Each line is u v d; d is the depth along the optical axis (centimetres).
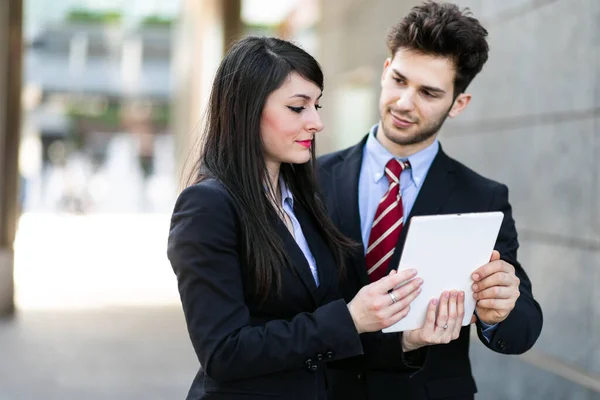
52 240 1375
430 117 212
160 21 2292
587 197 343
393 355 199
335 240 184
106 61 2645
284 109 164
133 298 789
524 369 376
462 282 177
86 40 2444
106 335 618
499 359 399
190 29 1347
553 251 369
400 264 167
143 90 2798
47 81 2667
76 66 2620
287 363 158
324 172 228
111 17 2261
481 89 441
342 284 213
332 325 159
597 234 335
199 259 156
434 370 208
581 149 347
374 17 647
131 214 2306
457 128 471
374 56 649
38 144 2972
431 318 174
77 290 830
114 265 1045
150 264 1063
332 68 777
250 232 162
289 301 167
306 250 180
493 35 427
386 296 161
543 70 378
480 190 219
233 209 162
